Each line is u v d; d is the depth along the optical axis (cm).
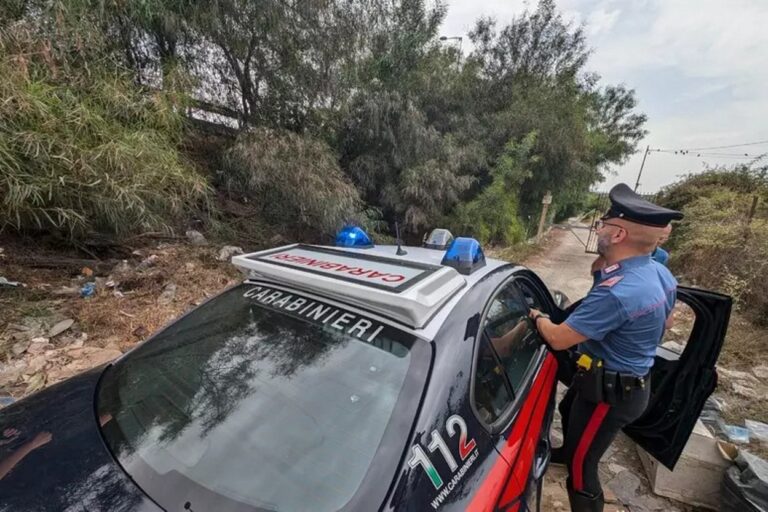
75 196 342
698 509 215
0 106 285
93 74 377
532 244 1179
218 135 574
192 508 92
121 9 405
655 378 212
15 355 271
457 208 940
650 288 153
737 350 414
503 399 142
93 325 315
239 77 561
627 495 223
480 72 1098
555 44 1233
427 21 771
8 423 127
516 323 176
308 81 587
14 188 291
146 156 377
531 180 1260
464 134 935
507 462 122
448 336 122
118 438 114
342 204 584
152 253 453
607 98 2416
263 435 107
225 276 433
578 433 178
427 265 151
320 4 537
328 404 111
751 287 538
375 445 99
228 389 123
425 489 95
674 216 148
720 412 290
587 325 155
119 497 96
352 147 727
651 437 212
